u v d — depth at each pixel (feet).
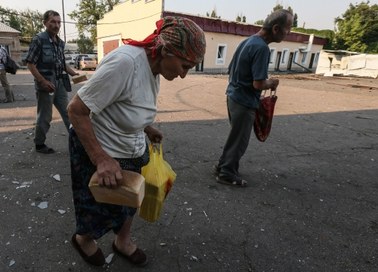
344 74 74.28
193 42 4.41
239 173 11.85
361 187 11.24
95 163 4.68
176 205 9.24
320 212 9.37
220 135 16.79
